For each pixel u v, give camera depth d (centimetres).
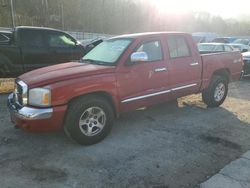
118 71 524
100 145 502
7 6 5338
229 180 397
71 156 462
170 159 455
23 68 952
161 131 568
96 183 391
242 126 603
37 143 510
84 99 485
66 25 6462
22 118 463
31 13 6147
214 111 707
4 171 420
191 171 421
